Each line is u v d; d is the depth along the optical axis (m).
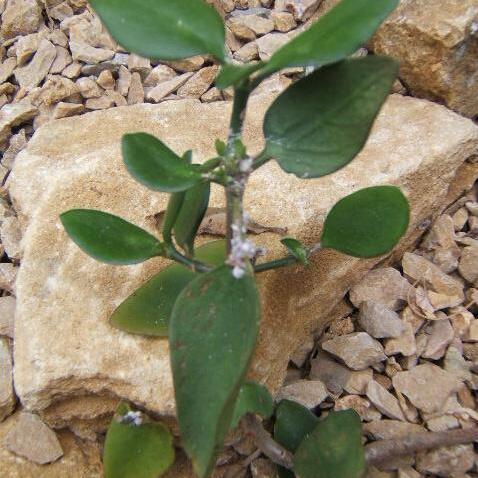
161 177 0.17
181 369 0.16
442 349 0.29
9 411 0.27
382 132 0.33
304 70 0.38
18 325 0.25
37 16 0.42
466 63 0.34
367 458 0.25
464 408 0.27
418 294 0.31
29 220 0.30
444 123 0.33
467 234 0.34
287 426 0.25
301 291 0.27
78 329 0.25
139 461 0.24
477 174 0.35
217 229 0.28
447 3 0.34
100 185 0.29
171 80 0.39
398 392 0.28
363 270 0.30
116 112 0.35
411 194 0.31
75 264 0.27
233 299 0.17
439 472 0.26
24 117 0.38
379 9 0.16
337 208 0.21
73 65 0.40
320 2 0.41
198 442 0.16
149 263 0.27
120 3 0.17
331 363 0.29
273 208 0.29
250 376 0.25
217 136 0.33
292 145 0.17
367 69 0.16
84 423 0.26
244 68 0.15
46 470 0.26
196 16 0.17
